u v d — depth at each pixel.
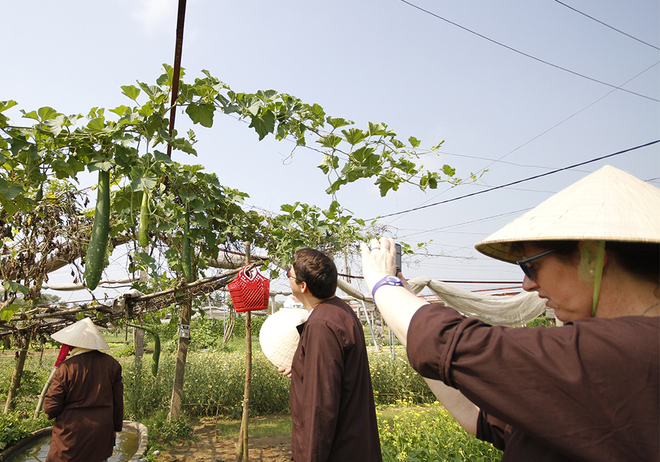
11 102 2.72
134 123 3.07
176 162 4.19
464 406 1.24
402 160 3.58
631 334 0.63
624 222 0.69
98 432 3.84
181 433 6.84
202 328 18.84
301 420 1.85
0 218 4.36
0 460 5.59
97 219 3.11
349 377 1.86
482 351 0.70
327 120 3.37
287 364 2.36
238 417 8.62
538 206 0.85
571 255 0.76
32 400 9.23
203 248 5.07
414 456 3.92
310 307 2.22
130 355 18.52
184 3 2.52
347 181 3.57
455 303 7.98
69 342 3.98
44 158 2.95
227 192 4.98
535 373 0.65
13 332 4.61
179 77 3.11
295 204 4.69
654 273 0.71
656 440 0.58
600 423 0.61
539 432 0.65
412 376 10.51
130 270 4.36
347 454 1.82
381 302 0.94
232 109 3.15
